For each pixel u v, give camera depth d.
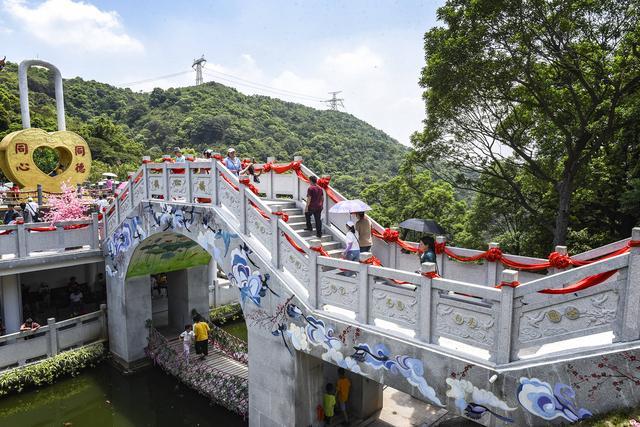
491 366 6.46
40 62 22.73
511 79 14.57
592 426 5.41
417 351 7.30
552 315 5.96
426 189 28.45
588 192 16.61
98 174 36.59
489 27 13.97
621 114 14.67
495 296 6.39
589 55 14.12
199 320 16.03
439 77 15.07
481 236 22.58
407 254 10.58
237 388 12.65
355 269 8.26
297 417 9.66
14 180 20.86
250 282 10.51
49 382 14.91
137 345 16.38
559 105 15.64
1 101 40.75
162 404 14.34
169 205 13.11
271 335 10.05
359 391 10.78
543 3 13.09
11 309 16.16
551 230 16.78
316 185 11.55
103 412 13.98
